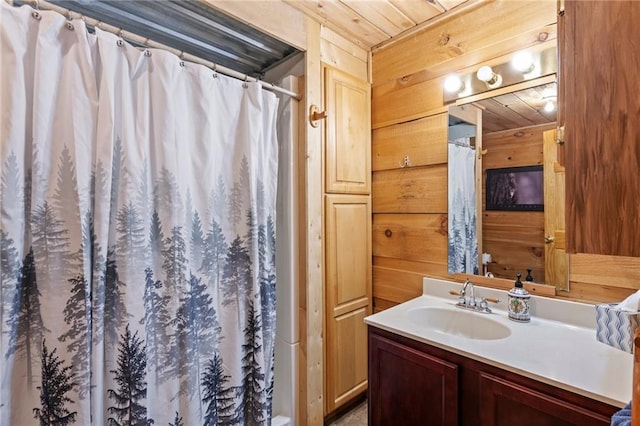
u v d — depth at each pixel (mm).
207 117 1404
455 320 1632
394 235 2076
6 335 969
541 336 1315
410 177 1989
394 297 2074
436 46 1863
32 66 1012
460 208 1778
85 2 1291
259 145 1578
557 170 1472
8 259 970
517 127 1582
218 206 1477
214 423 1449
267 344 1604
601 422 912
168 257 1279
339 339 1944
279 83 1835
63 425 1046
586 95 645
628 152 592
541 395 1028
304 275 1765
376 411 1511
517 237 1589
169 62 1279
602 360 1111
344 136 1979
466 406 1216
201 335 1404
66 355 1052
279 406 1849
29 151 1009
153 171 1259
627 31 600
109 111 1125
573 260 1430
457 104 1781
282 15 1622
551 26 1470
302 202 1772
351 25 1877
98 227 1102
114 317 1152
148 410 1228
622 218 598
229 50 1745
